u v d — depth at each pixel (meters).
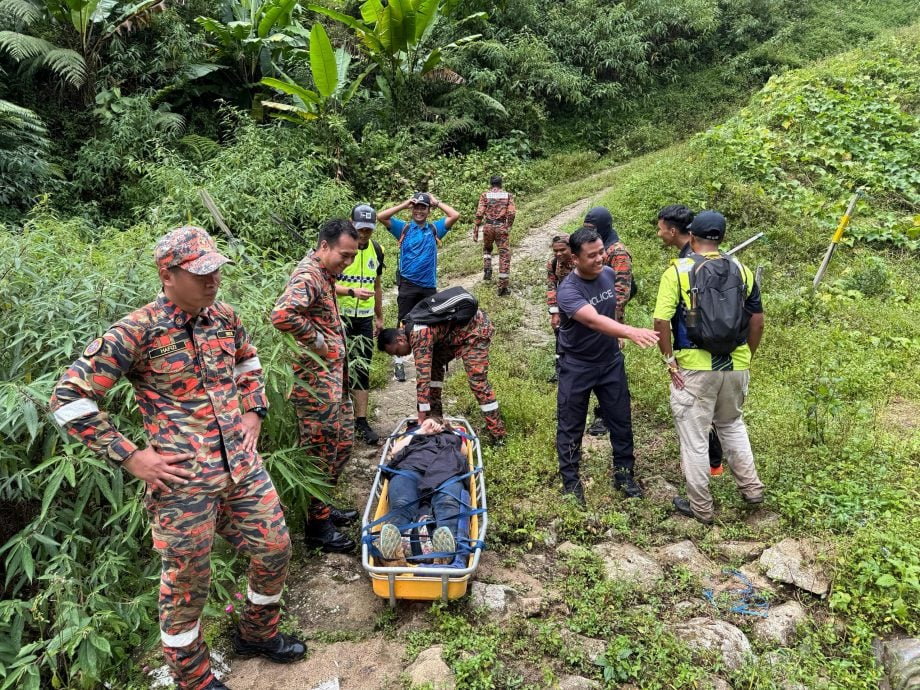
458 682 2.87
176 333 2.48
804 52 20.44
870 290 7.84
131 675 3.09
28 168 10.63
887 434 4.71
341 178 13.59
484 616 3.28
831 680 2.91
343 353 3.91
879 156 10.25
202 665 2.73
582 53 18.92
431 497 3.59
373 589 3.36
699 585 3.43
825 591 3.36
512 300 8.36
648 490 4.38
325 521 3.86
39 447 3.67
